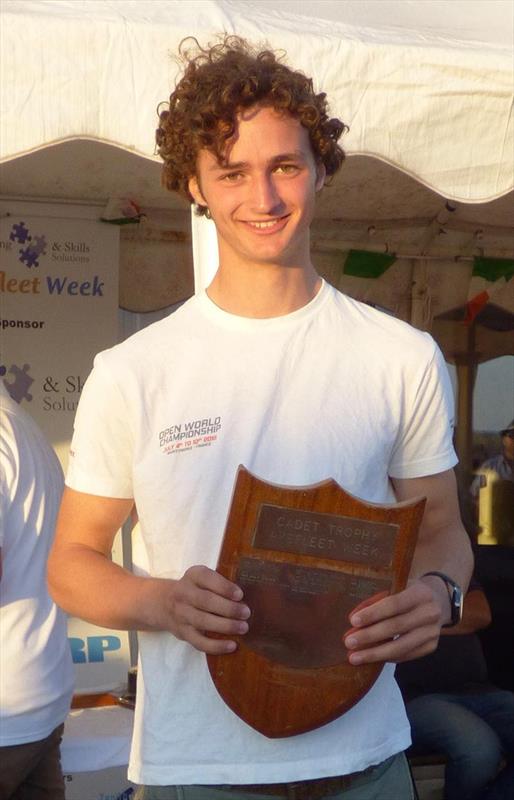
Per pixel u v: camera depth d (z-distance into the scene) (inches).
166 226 170.4
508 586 170.6
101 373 64.7
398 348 65.0
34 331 160.4
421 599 59.7
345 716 62.9
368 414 63.7
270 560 60.0
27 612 106.4
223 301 65.3
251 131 61.9
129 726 129.1
